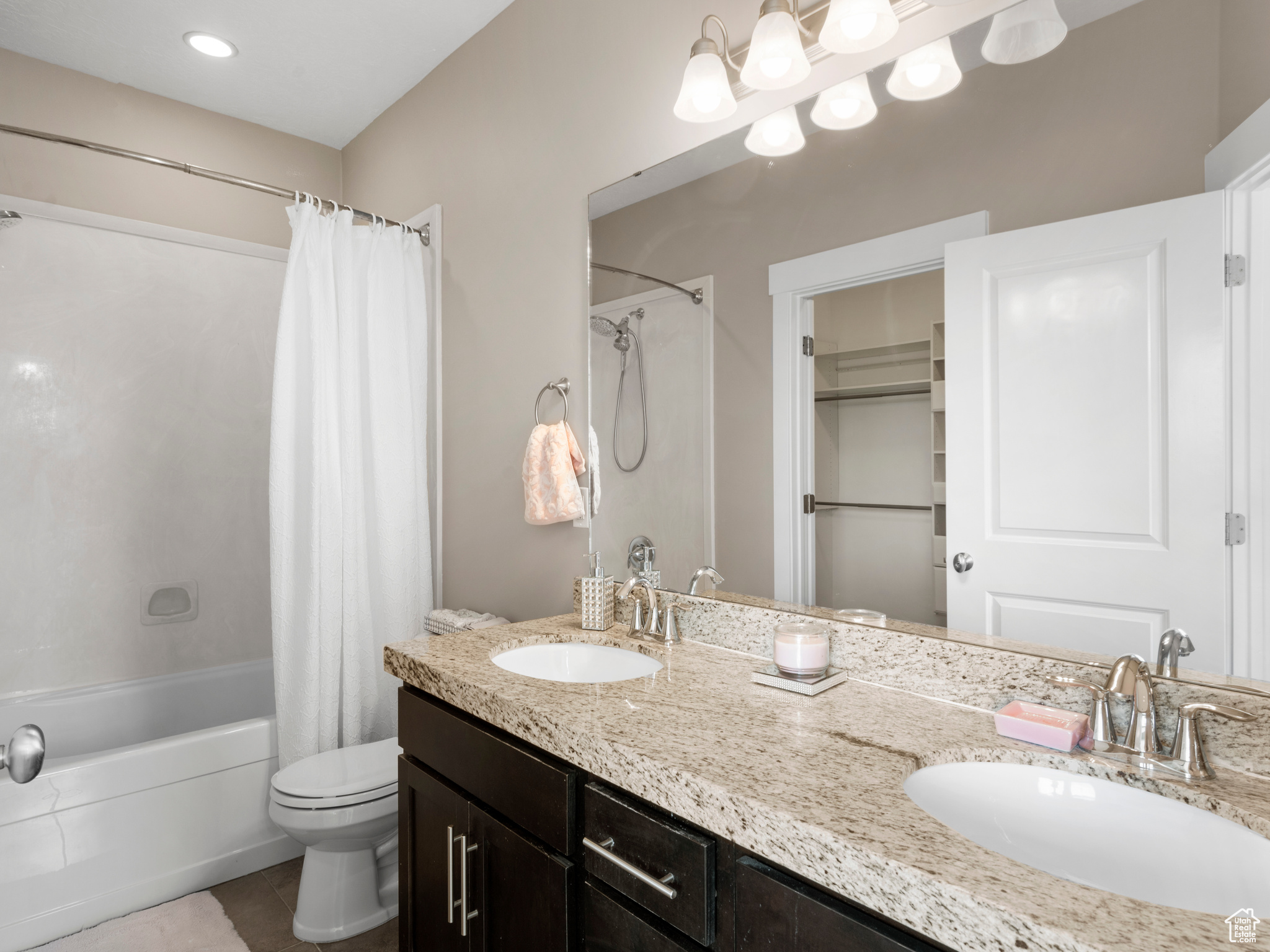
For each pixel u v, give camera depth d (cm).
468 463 243
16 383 247
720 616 158
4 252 245
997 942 62
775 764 93
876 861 70
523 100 217
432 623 229
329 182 319
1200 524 98
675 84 171
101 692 258
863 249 134
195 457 284
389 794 183
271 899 204
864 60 135
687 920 92
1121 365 104
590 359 194
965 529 121
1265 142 92
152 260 274
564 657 169
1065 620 110
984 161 118
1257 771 91
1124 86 103
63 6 220
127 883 196
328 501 220
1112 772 92
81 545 260
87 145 195
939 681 122
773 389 149
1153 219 101
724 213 159
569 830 110
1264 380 93
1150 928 60
